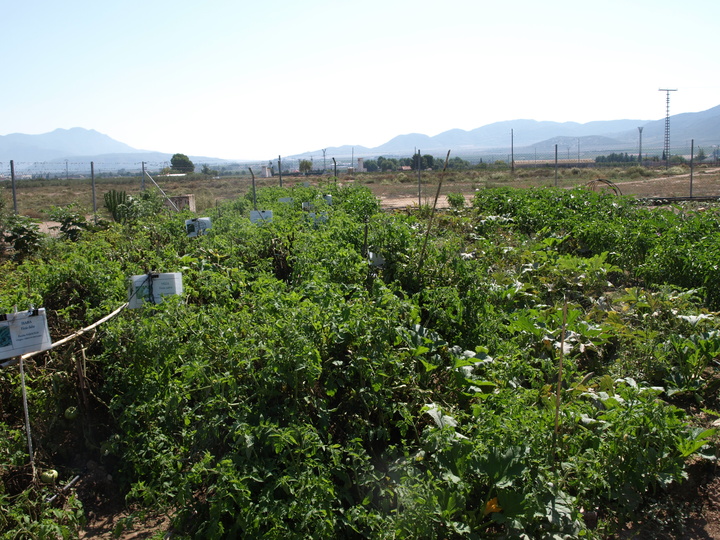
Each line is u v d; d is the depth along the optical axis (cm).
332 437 512
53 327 633
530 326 721
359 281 784
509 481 424
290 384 486
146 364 539
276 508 401
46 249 1105
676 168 6016
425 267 847
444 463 451
